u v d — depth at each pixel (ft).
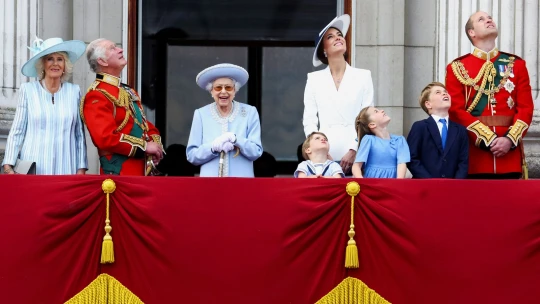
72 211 128.26
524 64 144.15
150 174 140.05
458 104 142.20
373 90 155.02
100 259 128.47
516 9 157.69
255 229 128.36
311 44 166.91
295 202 128.67
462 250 128.47
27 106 138.82
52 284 127.95
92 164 158.71
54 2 159.84
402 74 162.30
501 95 143.02
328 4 166.61
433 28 163.43
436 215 128.77
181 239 128.26
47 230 128.06
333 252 128.77
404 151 137.69
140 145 137.39
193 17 166.91
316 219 128.67
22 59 154.92
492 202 128.98
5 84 153.99
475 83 142.82
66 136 138.92
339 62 147.13
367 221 129.08
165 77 166.30
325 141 137.59
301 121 167.32
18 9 155.43
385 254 128.67
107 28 161.99
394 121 161.99
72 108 139.54
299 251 128.47
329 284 128.67
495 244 128.57
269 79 167.53
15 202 128.26
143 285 128.26
